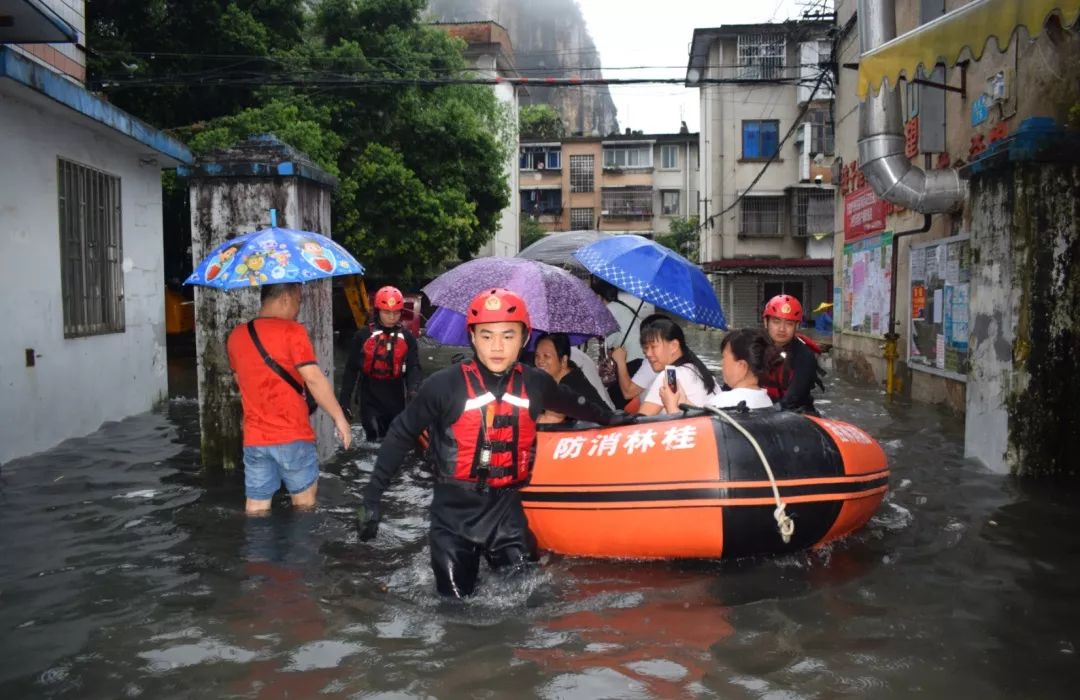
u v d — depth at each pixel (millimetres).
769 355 4727
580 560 4520
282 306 5340
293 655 3332
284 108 18109
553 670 3199
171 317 18328
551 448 4730
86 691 3045
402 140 22719
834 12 16453
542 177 44219
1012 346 6406
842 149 15867
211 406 6578
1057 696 3014
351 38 22062
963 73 10211
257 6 20188
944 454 7312
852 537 4852
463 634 3529
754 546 4297
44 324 7609
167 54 17469
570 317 5633
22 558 4480
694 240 39312
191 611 3781
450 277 6121
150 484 6129
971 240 7016
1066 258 6312
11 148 7145
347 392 7586
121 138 9109
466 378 3904
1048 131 6230
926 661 3279
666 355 5230
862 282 14305
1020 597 3939
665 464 4297
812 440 4438
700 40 30266
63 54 10422
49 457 7078
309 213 6938
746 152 30734
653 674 3162
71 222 8305
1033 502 5629
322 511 5461
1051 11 5289
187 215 19031
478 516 3984
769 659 3291
